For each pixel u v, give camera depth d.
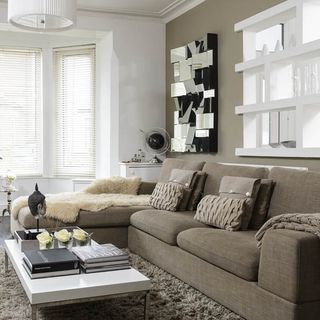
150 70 6.59
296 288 2.41
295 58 4.02
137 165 6.21
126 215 4.59
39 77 7.34
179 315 2.89
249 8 4.76
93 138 7.25
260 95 4.86
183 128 5.95
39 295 2.41
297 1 3.92
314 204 3.18
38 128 7.39
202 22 5.67
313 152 3.70
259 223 3.62
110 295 2.55
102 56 7.00
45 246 3.21
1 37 7.11
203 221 3.85
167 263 3.81
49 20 4.08
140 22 6.52
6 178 6.59
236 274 2.87
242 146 4.88
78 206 4.48
